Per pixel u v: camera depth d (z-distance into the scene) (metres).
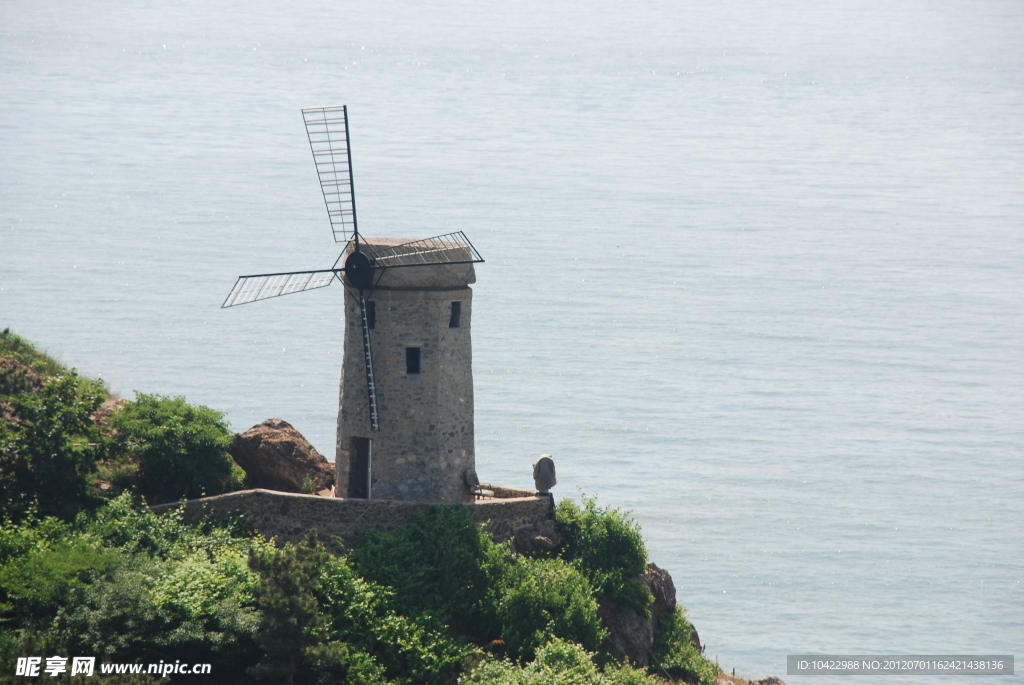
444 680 179.88
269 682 165.00
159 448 197.38
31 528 177.12
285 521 195.12
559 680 176.75
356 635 176.12
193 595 165.62
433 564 192.25
